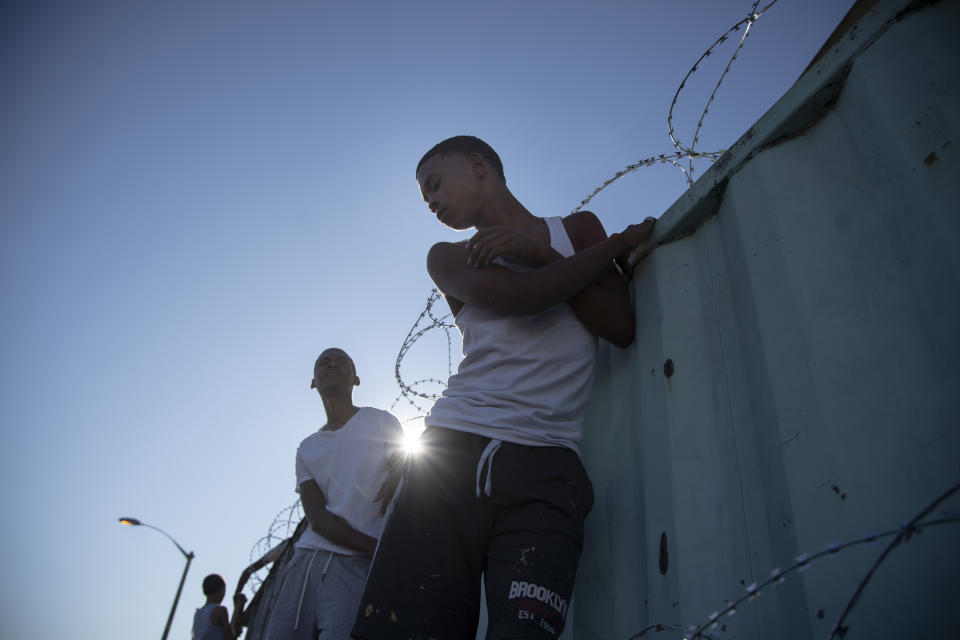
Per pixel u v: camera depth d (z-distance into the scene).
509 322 1.55
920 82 1.03
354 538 2.39
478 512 1.31
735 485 1.21
